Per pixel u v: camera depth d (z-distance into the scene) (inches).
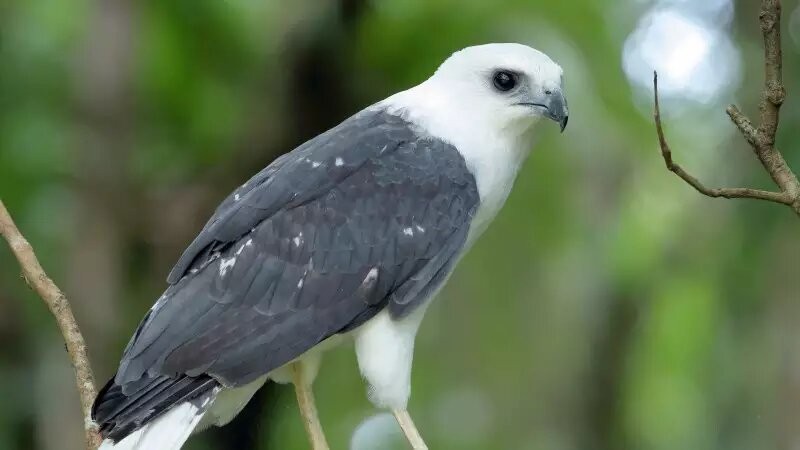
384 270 310.0
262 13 551.2
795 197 247.4
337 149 319.3
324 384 588.4
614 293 651.5
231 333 296.2
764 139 250.7
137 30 502.9
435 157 321.1
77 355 285.1
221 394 317.1
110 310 486.3
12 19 546.6
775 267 475.8
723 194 251.1
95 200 491.8
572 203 613.9
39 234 528.4
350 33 543.2
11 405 534.6
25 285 533.6
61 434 516.1
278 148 541.0
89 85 494.0
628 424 666.2
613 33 573.9
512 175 337.4
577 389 660.7
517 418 660.7
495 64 327.3
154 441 280.2
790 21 465.1
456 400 660.1
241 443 508.4
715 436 514.0
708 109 572.7
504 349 640.4
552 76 328.5
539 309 635.5
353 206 312.0
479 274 622.8
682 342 635.5
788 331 469.4
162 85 543.8
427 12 552.1
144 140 516.7
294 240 306.3
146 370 287.4
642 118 591.2
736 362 499.2
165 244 508.4
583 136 611.2
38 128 533.6
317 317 303.6
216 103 546.9
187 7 544.1
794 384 465.4
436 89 335.6
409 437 306.5
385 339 309.3
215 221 310.7
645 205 639.1
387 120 330.0
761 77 496.7
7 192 530.0
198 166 530.3
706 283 577.3
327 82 543.8
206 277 301.6
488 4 557.6
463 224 319.6
